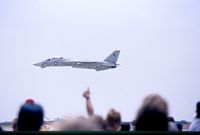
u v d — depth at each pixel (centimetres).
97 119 1506
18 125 1583
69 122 1426
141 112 1421
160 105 1414
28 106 1587
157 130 1414
